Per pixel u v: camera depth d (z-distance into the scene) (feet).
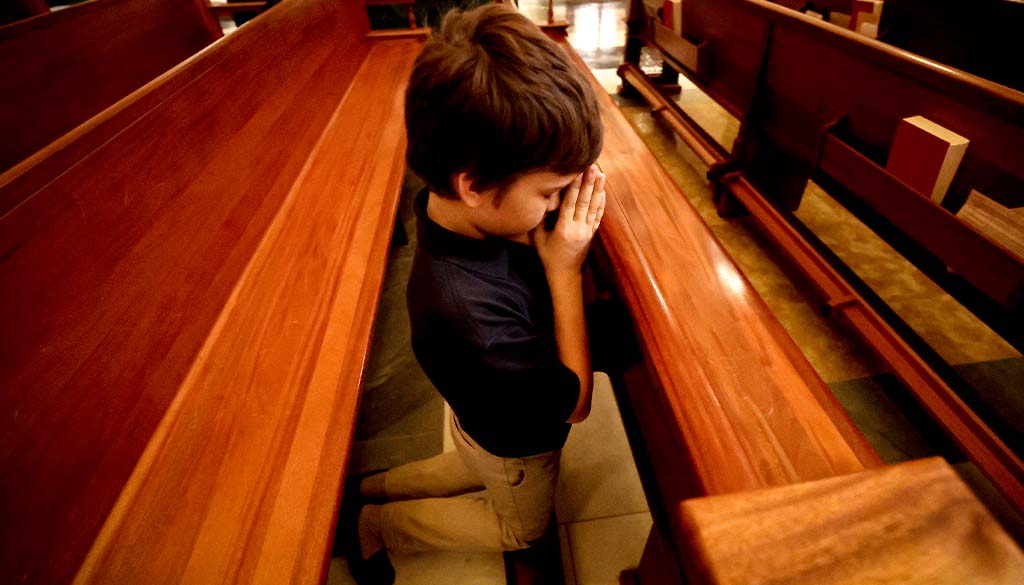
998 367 6.35
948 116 5.12
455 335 2.16
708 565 0.90
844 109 6.67
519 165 1.79
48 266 2.92
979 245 4.82
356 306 4.39
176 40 9.45
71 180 3.18
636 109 14.03
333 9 8.87
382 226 5.41
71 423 2.82
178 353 3.75
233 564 2.63
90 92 7.11
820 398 2.19
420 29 11.23
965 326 6.95
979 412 5.20
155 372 3.49
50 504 2.60
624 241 3.19
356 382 3.70
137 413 3.26
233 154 5.06
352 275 4.74
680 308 2.66
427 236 2.26
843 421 2.09
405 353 7.14
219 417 3.42
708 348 2.43
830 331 7.18
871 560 0.87
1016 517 4.82
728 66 9.63
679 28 11.43
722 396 2.22
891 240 6.72
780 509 0.95
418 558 4.96
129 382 3.27
